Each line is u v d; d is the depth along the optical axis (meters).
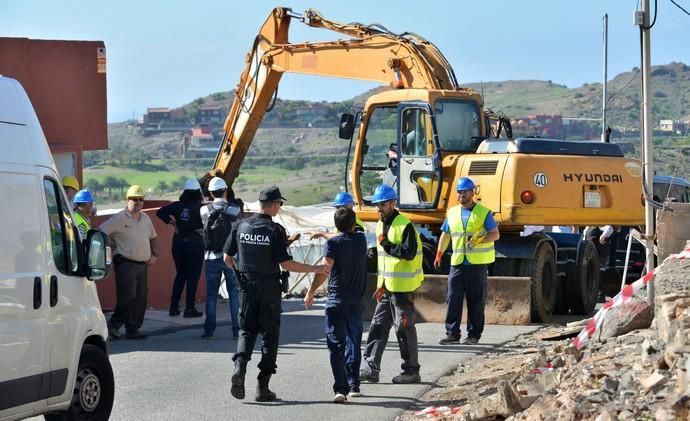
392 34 30.62
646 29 19.67
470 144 27.81
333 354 16.47
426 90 27.25
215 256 23.59
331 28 32.75
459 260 22.33
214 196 23.78
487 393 15.42
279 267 16.44
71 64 34.03
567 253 28.55
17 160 13.05
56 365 13.34
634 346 15.51
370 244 27.72
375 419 15.26
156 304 29.83
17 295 12.55
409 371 18.02
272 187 16.53
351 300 16.61
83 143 34.16
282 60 33.53
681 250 20.03
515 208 26.09
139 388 17.61
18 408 12.59
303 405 16.25
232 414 15.59
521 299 25.53
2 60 33.09
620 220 27.56
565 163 26.80
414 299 26.02
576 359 16.42
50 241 13.45
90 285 14.56
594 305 29.05
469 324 22.56
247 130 35.16
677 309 14.10
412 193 27.34
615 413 11.60
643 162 20.11
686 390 11.60
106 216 28.34
